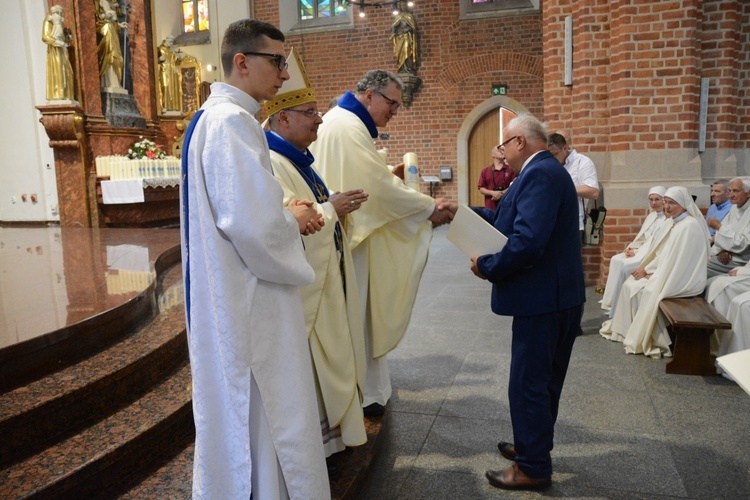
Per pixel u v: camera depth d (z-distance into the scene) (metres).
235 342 1.65
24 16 9.55
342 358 2.50
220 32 14.91
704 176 6.40
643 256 5.25
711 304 4.38
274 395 1.73
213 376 1.71
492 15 13.34
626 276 5.16
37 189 9.87
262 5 14.62
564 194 2.52
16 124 9.82
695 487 2.61
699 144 6.35
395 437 3.14
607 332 4.93
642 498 2.54
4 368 2.36
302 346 1.80
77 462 2.05
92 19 9.27
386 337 3.14
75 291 3.61
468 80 13.69
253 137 1.68
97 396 2.45
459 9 13.54
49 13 8.59
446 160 14.04
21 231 8.28
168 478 2.23
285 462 1.72
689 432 3.13
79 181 8.93
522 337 2.57
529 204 2.44
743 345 3.95
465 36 13.56
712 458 2.85
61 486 1.94
